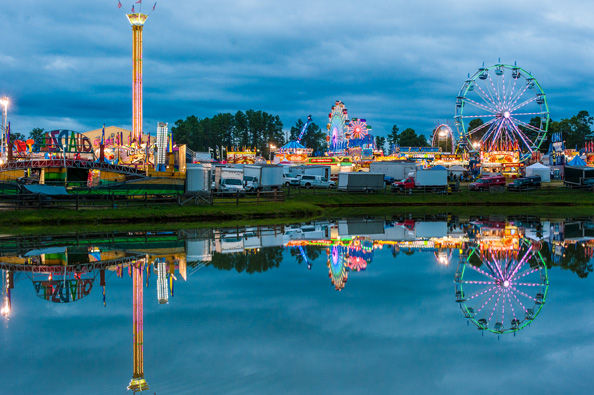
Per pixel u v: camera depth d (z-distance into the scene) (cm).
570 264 2369
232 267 2220
